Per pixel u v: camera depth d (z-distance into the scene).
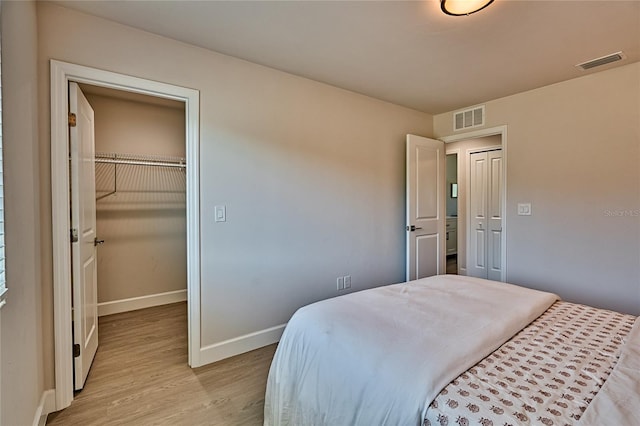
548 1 1.72
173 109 3.81
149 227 3.69
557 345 1.26
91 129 2.39
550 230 2.99
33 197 1.62
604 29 2.01
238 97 2.46
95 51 1.92
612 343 1.28
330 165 3.04
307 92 2.85
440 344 1.21
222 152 2.40
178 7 1.82
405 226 3.74
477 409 0.88
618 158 2.60
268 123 2.62
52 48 1.79
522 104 3.17
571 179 2.85
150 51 2.10
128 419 1.75
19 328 1.37
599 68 2.60
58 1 1.76
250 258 2.56
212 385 2.08
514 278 3.24
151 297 3.71
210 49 2.31
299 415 1.35
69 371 1.87
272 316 2.69
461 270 5.01
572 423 0.81
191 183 2.29
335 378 1.22
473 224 4.86
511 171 3.26
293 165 2.78
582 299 2.80
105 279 3.43
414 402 0.94
